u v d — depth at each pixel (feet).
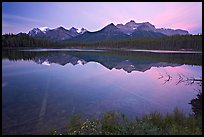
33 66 139.23
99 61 193.88
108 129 28.66
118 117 37.86
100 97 58.75
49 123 36.04
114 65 157.58
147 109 47.09
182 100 56.18
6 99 53.88
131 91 68.33
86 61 193.47
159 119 31.99
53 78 92.89
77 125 32.60
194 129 27.20
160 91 68.49
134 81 88.74
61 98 56.39
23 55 246.06
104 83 83.20
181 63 164.76
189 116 37.55
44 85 75.51
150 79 94.02
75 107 47.57
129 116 40.98
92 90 69.00
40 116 40.14
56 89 69.15
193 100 55.62
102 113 42.91
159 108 48.11
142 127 26.48
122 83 83.66
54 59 205.46
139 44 556.92
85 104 50.57
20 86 72.23
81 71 120.88
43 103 50.67
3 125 34.88
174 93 65.46
